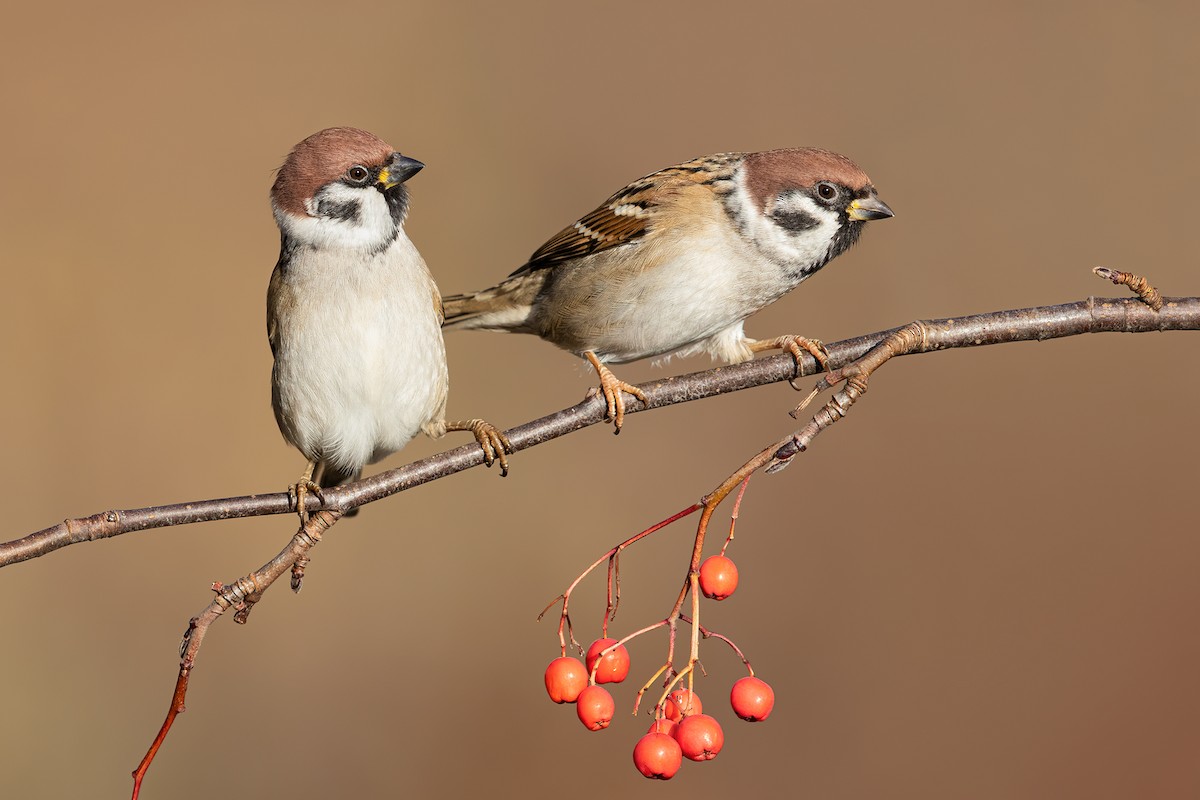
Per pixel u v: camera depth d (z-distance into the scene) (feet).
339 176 22.91
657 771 16.38
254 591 18.80
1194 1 52.54
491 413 43.27
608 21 54.19
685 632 38.01
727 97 51.47
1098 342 44.29
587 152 50.11
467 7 54.34
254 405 43.21
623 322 27.04
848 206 25.73
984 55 52.03
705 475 41.73
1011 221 46.44
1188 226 45.57
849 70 52.85
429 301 24.02
